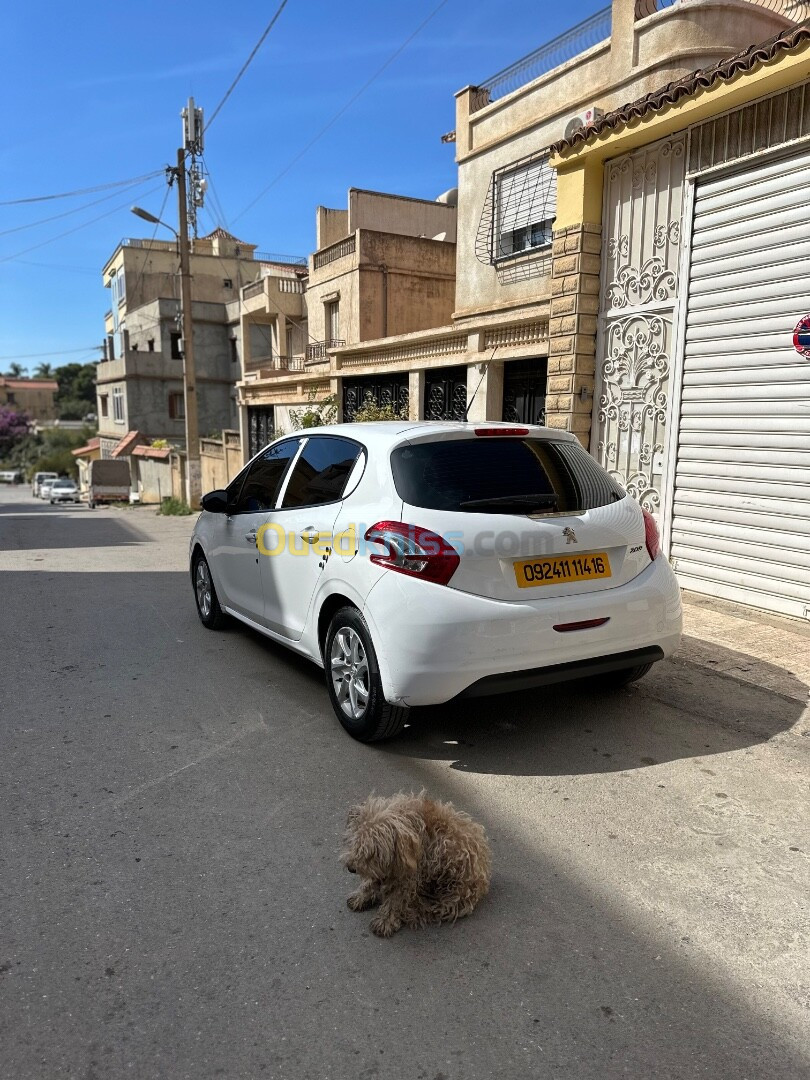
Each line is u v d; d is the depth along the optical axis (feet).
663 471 23.25
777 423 19.65
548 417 26.91
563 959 7.93
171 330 122.21
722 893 9.02
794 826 10.50
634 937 8.27
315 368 70.13
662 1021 7.07
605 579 12.73
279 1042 6.87
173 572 32.24
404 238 63.72
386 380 45.19
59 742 13.55
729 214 20.52
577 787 11.64
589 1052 6.72
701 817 10.74
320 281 69.46
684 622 19.60
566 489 13.05
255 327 111.04
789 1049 6.73
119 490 114.62
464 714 14.55
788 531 19.67
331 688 13.92
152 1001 7.38
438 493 12.26
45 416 353.31
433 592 11.52
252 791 11.66
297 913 8.73
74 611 24.12
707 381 21.56
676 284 22.36
